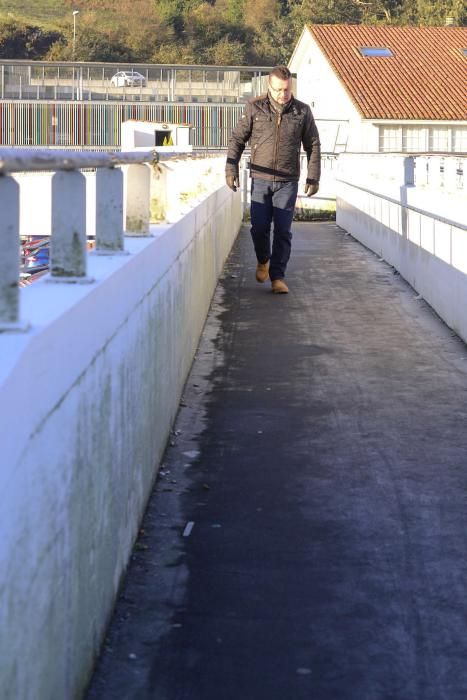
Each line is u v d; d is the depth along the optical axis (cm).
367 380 929
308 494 648
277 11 11581
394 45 5481
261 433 771
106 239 528
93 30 11225
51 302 370
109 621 469
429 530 591
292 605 496
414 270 1400
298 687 423
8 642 287
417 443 750
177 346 796
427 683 428
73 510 376
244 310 1241
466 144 4912
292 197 1316
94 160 432
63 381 351
